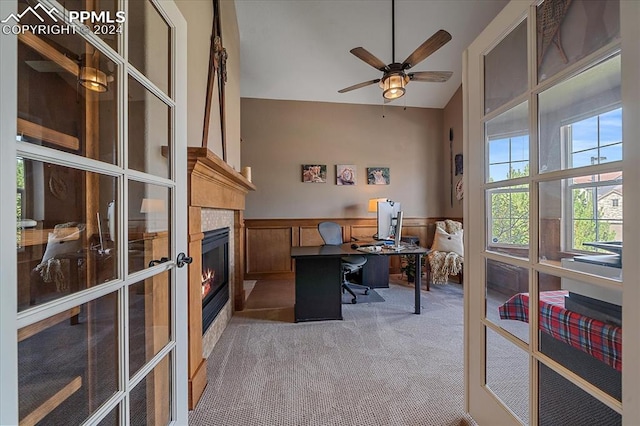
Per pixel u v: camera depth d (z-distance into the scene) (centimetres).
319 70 428
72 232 78
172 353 121
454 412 150
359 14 341
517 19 105
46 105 73
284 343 232
